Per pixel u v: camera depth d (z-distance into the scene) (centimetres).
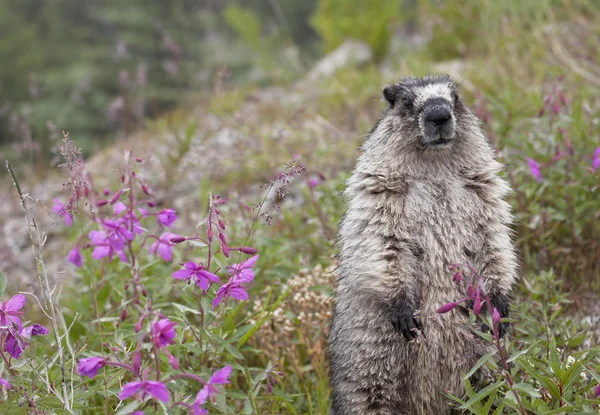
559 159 554
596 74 809
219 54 1969
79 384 370
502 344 371
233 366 390
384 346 406
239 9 1387
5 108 1091
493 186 429
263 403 439
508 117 618
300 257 551
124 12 2045
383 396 407
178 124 1030
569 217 539
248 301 502
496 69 871
